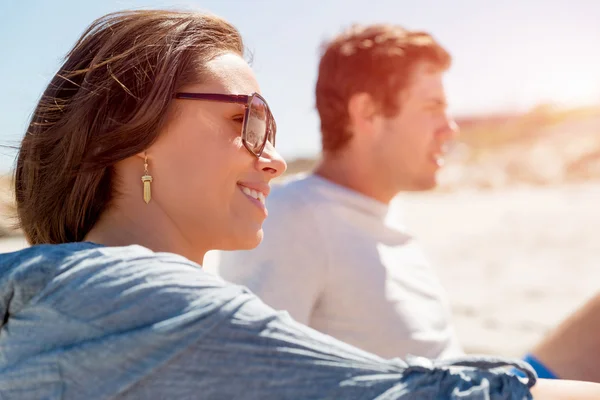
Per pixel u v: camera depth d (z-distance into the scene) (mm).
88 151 1091
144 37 1112
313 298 2111
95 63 1110
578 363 1907
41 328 909
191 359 890
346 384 905
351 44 2379
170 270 922
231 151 1125
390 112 2352
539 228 11781
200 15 1174
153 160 1106
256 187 1168
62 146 1113
